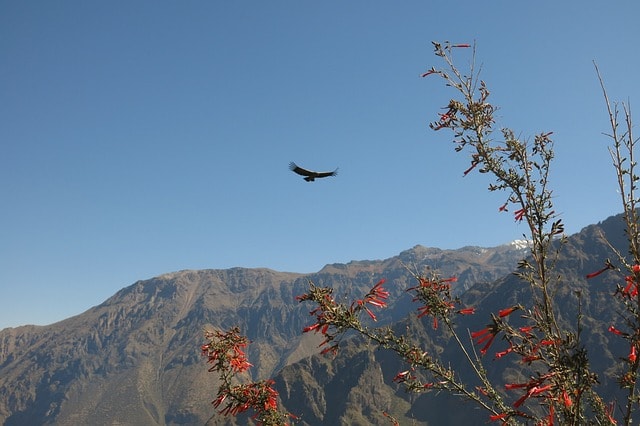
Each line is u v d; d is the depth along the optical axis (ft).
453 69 31.14
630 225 24.47
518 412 26.50
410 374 31.96
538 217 27.25
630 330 25.54
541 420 26.43
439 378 31.24
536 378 25.14
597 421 25.67
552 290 26.16
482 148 29.45
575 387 24.47
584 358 23.71
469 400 30.17
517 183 28.19
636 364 24.64
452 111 30.53
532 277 26.76
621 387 24.99
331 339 33.09
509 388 25.22
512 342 26.22
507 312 26.63
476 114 30.01
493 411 29.04
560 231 26.76
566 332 24.73
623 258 24.88
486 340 26.50
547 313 25.84
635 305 25.00
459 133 30.07
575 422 24.04
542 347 25.66
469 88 30.81
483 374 30.04
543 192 27.78
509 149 29.12
